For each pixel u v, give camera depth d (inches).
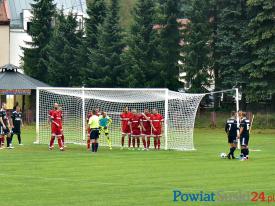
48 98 4215.1
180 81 6087.6
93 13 6235.2
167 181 2121.1
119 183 2071.9
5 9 7539.4
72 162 2709.2
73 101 4217.5
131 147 3511.3
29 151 3235.7
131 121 3408.0
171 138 3590.1
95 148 3240.7
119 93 3762.3
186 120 3528.5
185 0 6048.2
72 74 6299.2
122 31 6067.9
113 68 6018.7
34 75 6456.7
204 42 5890.8
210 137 4579.2
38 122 3791.8
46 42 6461.6
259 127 5580.7
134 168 2492.6
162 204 1697.8
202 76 5969.5
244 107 6018.7
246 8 5767.7
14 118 3587.6
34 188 1967.3
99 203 1712.6
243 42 5708.7
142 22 5940.0
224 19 5802.2
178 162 2723.9
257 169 2471.7
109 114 4143.7
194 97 3511.3
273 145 3885.3
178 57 6023.6
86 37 6215.6
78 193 1871.3
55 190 1926.7
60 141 3314.5
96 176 2245.3
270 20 5551.2
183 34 6003.9
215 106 6087.6
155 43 5935.0
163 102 4399.6
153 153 3164.4
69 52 6264.8
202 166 2571.4
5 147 3442.4
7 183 2074.3
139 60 5895.7
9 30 7539.4
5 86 5565.9
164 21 5949.8
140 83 5930.1
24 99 5979.3
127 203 1712.6
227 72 5797.2
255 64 5565.9
